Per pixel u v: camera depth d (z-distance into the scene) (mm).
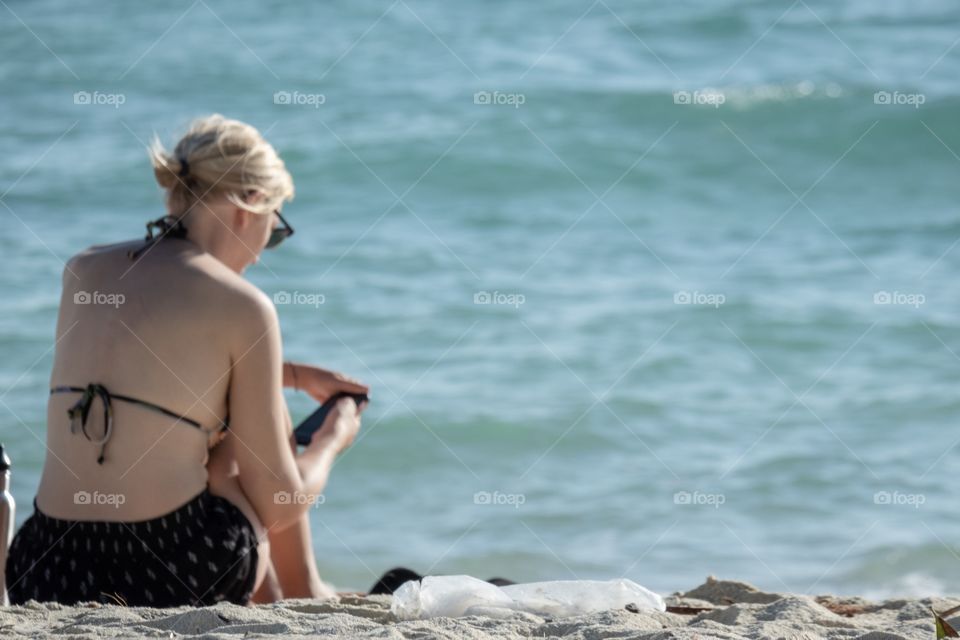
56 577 10969
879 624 10539
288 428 11859
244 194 11914
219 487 11539
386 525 25359
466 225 49594
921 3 87062
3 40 73250
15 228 45812
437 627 9477
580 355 35438
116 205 48844
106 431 10977
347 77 68188
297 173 54438
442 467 28391
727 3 84250
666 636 8969
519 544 24312
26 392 30953
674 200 55062
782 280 43375
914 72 71250
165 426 11086
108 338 11164
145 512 10977
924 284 42625
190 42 74000
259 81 67062
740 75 70500
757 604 11258
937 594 21672
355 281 41875
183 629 9711
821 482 27188
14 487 25750
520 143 59281
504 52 73250
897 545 23812
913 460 28203
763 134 63000
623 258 46094
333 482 27531
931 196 56406
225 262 12102
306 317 38250
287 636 9008
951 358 35375
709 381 34094
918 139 62844
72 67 68562
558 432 30234
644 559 23516
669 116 64062
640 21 79625
